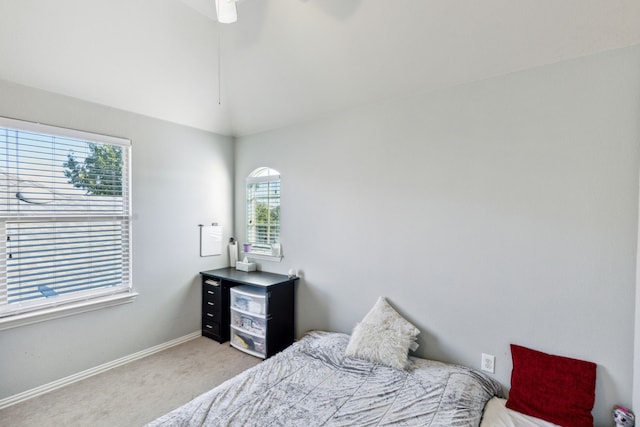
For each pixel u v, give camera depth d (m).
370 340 2.26
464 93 2.15
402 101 2.44
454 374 1.98
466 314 2.16
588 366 1.72
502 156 2.02
